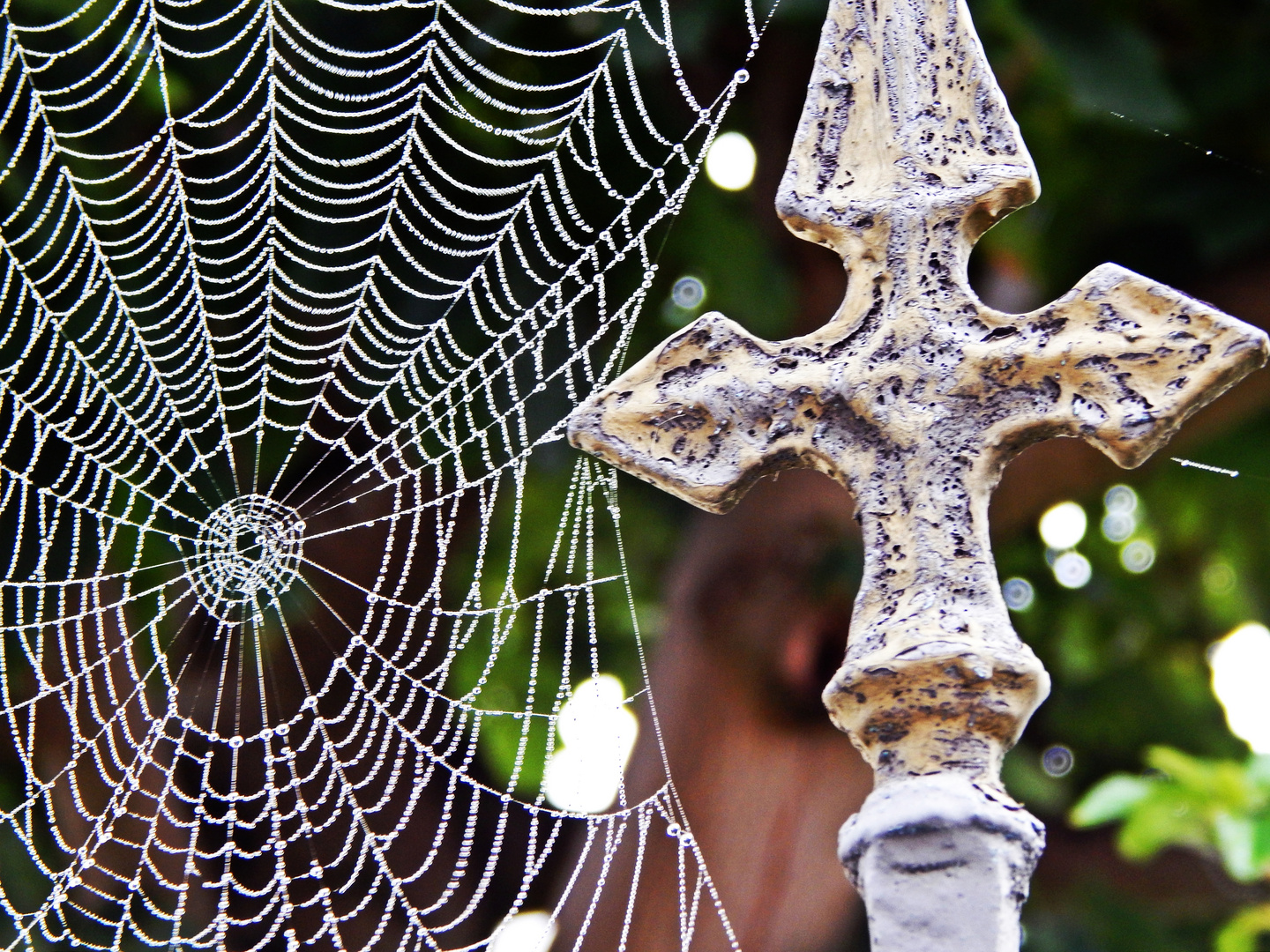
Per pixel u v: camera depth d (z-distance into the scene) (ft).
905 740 5.38
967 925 4.99
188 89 14.35
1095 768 20.25
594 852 15.25
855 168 6.18
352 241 14.67
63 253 14.02
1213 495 18.94
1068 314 5.79
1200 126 15.89
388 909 10.62
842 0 6.42
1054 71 13.99
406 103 14.52
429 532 16.56
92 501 14.58
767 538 15.20
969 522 5.62
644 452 6.13
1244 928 14.69
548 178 14.84
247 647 15.69
